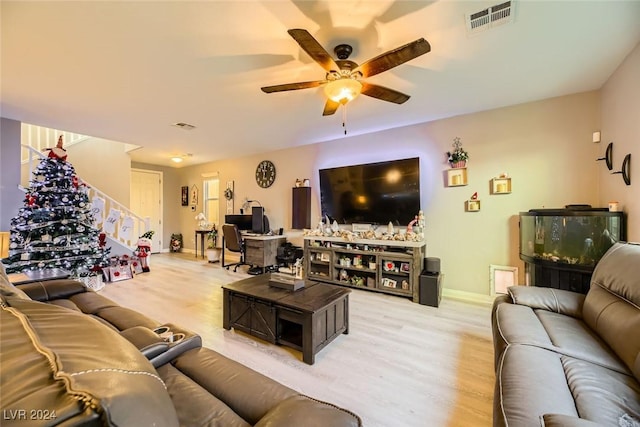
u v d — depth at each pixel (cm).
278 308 231
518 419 94
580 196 293
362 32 192
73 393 49
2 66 230
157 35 192
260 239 496
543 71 246
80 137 576
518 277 325
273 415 85
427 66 236
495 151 337
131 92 282
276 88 217
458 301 349
